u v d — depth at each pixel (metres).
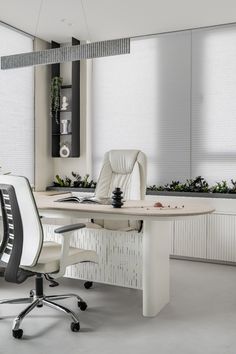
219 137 5.21
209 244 4.83
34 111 5.80
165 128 5.52
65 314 3.12
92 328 2.87
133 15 4.81
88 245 3.69
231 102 5.14
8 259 2.75
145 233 3.11
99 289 3.80
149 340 2.68
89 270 3.69
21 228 2.66
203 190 5.03
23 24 5.16
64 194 4.70
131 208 3.28
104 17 4.89
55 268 2.77
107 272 3.60
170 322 2.99
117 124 5.82
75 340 2.67
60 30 5.40
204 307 3.32
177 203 3.67
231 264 4.78
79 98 5.93
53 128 5.95
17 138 5.49
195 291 3.75
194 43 5.33
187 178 5.41
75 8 4.61
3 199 2.81
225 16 4.82
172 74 5.46
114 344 2.61
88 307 3.30
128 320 3.03
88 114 5.97
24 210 2.64
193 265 4.76
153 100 5.58
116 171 4.26
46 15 4.84
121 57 5.76
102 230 3.62
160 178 5.57
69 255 2.88
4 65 4.43
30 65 4.25
